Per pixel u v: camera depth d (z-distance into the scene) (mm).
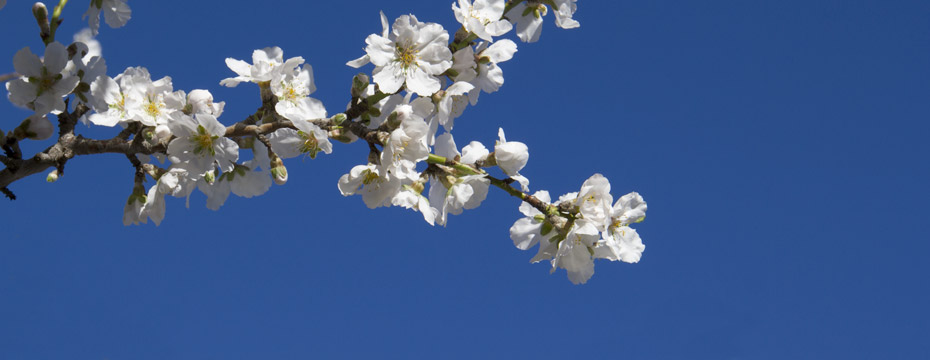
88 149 988
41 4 995
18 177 984
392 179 978
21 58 974
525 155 994
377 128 989
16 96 978
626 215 987
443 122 986
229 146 955
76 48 1005
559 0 1026
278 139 966
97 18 1019
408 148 964
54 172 993
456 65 995
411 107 967
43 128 992
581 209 974
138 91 995
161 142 975
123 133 1004
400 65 974
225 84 1001
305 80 1012
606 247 989
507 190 991
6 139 979
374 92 992
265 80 995
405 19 971
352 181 981
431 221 980
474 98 1017
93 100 987
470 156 1007
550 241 990
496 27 1005
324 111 1000
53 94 979
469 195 981
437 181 1000
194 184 1017
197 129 956
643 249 995
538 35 1028
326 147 946
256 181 1020
